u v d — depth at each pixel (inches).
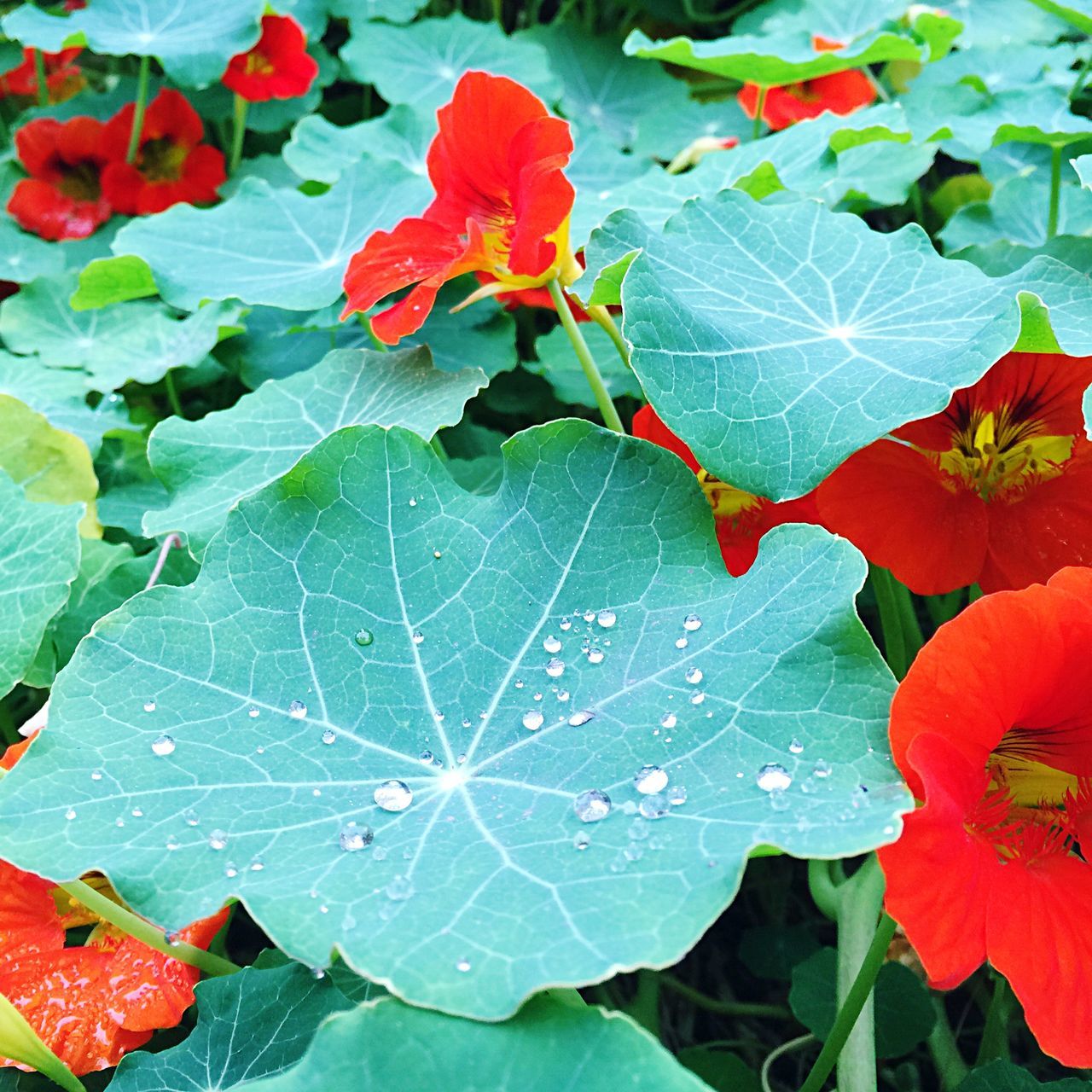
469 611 15.3
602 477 15.7
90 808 12.8
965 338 16.1
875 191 22.3
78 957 15.3
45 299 23.6
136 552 21.0
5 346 23.8
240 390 23.6
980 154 24.2
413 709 14.5
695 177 21.7
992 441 16.9
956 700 12.0
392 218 21.3
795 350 16.6
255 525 15.5
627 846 11.5
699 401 15.7
